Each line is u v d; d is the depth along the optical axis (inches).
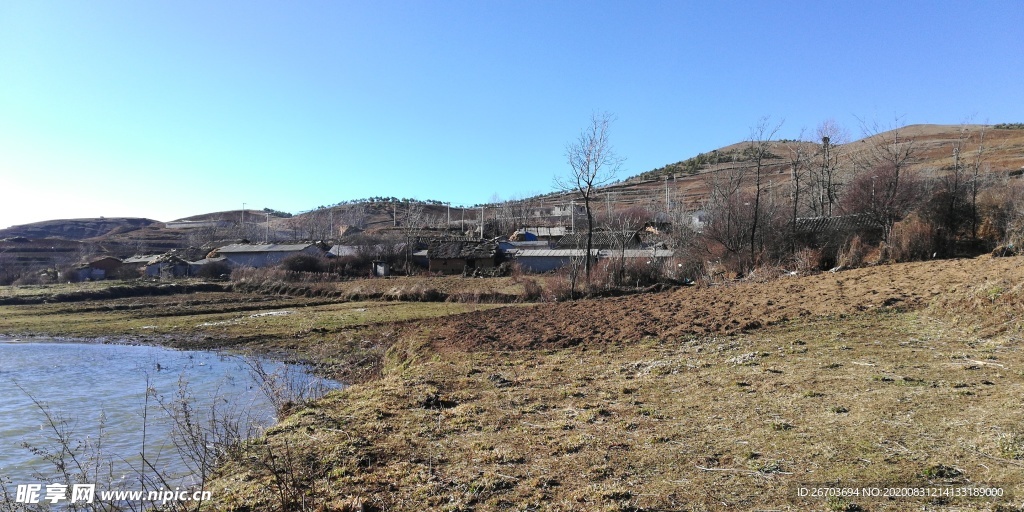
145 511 290.7
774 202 1897.1
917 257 1322.6
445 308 1478.8
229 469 312.7
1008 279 634.2
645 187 5506.9
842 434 289.9
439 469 292.4
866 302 726.5
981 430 274.1
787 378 421.4
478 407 410.0
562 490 255.0
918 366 424.2
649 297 1160.2
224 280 2647.6
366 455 317.1
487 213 5137.8
